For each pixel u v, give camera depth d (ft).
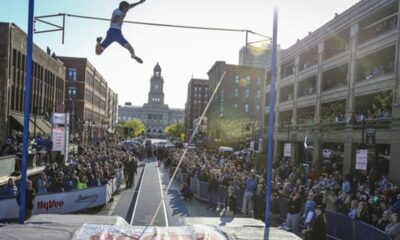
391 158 87.04
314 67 133.08
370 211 45.55
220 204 70.38
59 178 59.82
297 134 139.03
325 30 124.67
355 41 107.24
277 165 107.86
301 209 51.60
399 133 84.28
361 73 107.86
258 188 55.98
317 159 112.06
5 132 108.78
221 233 20.58
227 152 159.12
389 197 55.67
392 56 100.22
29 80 24.40
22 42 124.16
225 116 286.66
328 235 48.98
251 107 316.81
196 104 427.74
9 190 49.73
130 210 65.67
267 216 25.88
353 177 74.13
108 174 75.66
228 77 314.96
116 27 26.43
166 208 68.64
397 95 87.35
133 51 26.84
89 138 232.32
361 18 104.22
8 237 18.24
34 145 98.58
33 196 48.62
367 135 72.28
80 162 77.92
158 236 19.47
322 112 124.98
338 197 55.31
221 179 72.49
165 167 147.13
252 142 141.79
